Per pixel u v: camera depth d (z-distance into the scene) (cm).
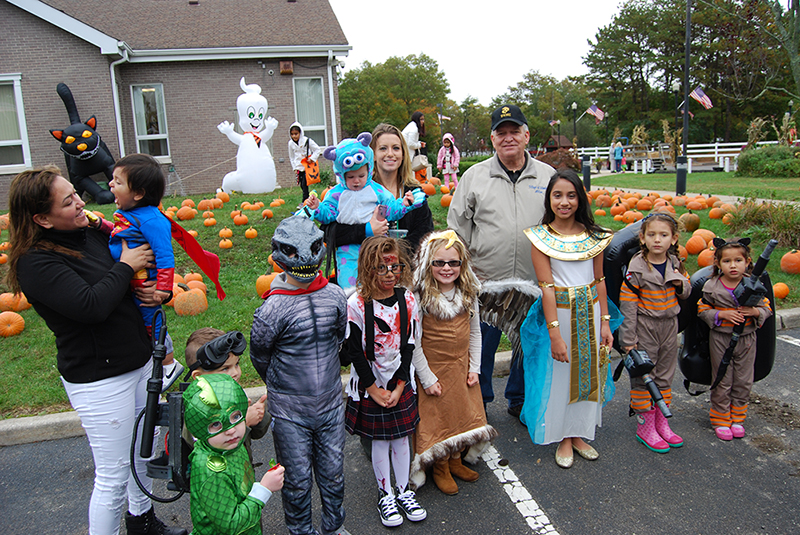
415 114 1122
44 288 239
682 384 484
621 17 6375
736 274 379
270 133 1420
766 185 1566
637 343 385
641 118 6191
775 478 344
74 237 259
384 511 314
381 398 307
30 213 242
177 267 782
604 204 1161
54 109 1428
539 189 398
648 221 376
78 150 1259
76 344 254
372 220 345
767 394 450
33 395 457
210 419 209
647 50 6197
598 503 327
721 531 298
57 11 1379
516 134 387
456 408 335
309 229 264
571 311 355
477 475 356
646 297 380
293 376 270
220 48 1551
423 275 332
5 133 1427
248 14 1809
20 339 579
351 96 4975
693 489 337
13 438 414
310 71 1647
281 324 265
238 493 223
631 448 387
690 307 407
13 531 318
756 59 2306
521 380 424
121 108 1559
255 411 258
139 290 271
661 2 6169
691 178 1950
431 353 332
